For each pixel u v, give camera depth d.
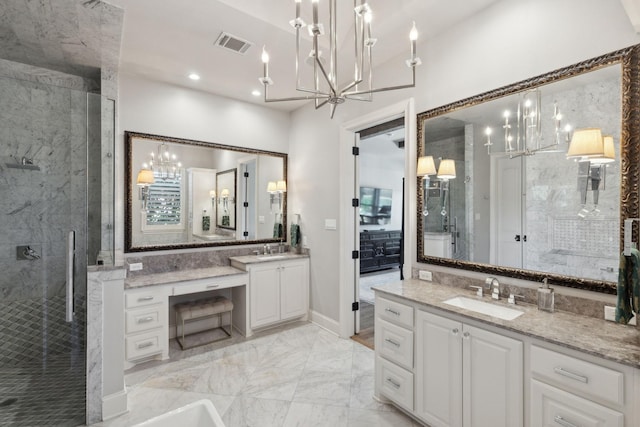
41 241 2.68
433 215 2.49
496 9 2.09
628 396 1.19
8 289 2.59
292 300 3.77
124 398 2.16
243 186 3.89
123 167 3.08
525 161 1.95
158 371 2.69
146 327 2.78
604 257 1.63
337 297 3.52
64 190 2.74
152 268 3.22
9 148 2.58
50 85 2.66
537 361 1.45
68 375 2.51
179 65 2.94
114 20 2.09
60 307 2.72
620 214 1.58
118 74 2.82
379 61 2.88
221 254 3.70
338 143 3.51
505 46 2.05
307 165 3.97
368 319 4.02
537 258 1.89
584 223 1.70
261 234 4.04
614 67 1.61
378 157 7.23
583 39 1.71
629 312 1.40
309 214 3.94
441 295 2.11
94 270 2.07
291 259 3.75
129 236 3.09
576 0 1.74
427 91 2.54
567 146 1.77
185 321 3.48
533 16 1.91
